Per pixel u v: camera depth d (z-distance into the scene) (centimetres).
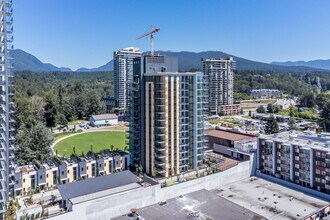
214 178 8369
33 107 17112
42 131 10931
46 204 7381
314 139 8862
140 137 9538
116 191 7006
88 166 9144
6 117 6919
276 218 6412
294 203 7175
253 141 11119
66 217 6075
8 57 7275
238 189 8194
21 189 7988
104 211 6556
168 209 6650
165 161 9075
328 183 7475
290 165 8400
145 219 6203
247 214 6359
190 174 9362
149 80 9119
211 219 6128
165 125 8975
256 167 9456
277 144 8788
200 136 9869
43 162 9425
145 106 9281
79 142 14462
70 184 7369
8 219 6481
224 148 11269
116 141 14750
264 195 7712
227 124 19238
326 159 7488
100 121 19662
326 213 7006
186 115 9494
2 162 6625
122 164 9806
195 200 7112
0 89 6938
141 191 7088
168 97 8981
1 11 6925
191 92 9538
